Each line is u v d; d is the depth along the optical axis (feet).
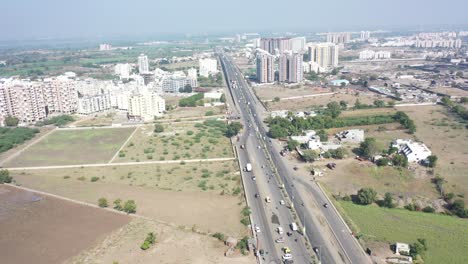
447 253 618.85
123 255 618.03
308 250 631.97
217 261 599.57
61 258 617.21
